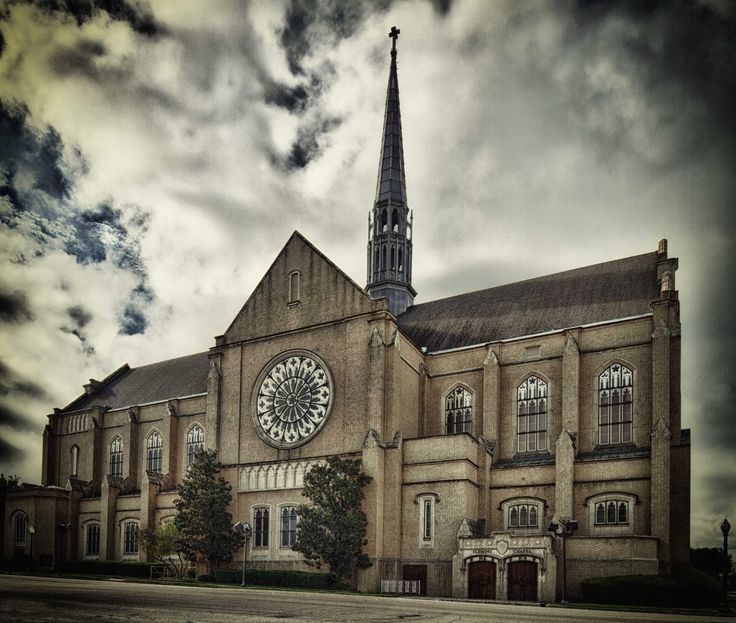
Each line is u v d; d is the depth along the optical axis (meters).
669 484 44.84
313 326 58.56
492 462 52.06
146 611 26.59
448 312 65.06
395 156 75.75
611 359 50.56
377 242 73.25
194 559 57.62
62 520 77.94
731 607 39.72
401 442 52.31
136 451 79.62
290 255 62.16
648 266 56.41
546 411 52.81
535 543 44.06
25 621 22.41
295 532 54.91
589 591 41.75
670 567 43.53
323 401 56.53
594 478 47.66
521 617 27.84
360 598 38.66
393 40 85.88
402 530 50.84
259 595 38.09
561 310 56.66
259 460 58.50
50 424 88.81
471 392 56.44
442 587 48.31
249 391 60.94
